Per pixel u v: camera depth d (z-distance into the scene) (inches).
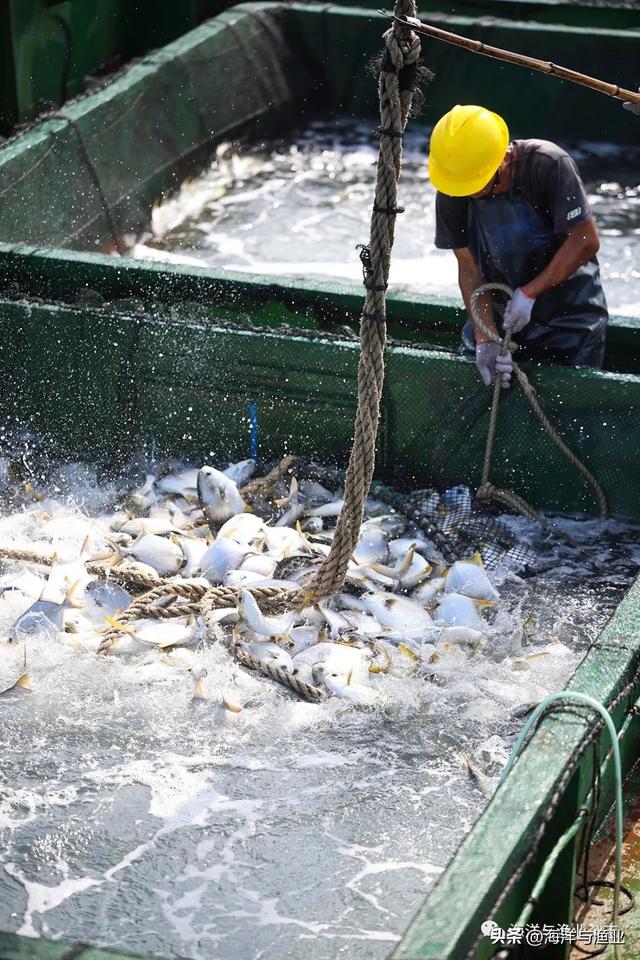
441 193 230.5
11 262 266.7
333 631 203.3
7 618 208.5
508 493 238.4
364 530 225.8
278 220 376.5
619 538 234.7
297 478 246.4
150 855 166.4
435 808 173.3
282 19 424.8
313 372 242.8
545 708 146.3
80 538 230.4
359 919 156.9
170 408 253.3
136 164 358.3
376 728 187.2
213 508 232.1
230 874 163.6
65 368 255.3
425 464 245.1
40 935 154.4
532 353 240.4
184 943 153.5
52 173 324.2
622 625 166.6
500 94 418.0
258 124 414.3
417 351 238.2
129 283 262.8
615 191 394.3
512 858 127.4
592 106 412.2
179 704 191.0
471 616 205.9
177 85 377.1
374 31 421.1
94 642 202.2
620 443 232.2
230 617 206.4
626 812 164.6
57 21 383.2
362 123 434.6
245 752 182.9
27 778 178.5
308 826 170.7
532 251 231.8
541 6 411.5
